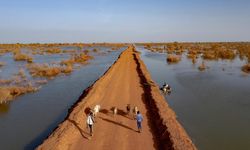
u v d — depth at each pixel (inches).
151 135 632.4
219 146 652.1
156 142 593.3
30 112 940.0
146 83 1232.8
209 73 1800.0
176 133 600.1
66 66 2183.8
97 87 1074.1
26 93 1238.3
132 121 726.5
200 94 1180.5
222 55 3085.6
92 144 577.9
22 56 2770.7
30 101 1093.8
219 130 753.0
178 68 2128.4
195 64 2402.8
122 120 732.0
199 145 657.0
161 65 2361.0
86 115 753.6
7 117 887.1
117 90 1107.9
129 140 600.7
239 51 3841.0
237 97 1120.2
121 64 2062.0
